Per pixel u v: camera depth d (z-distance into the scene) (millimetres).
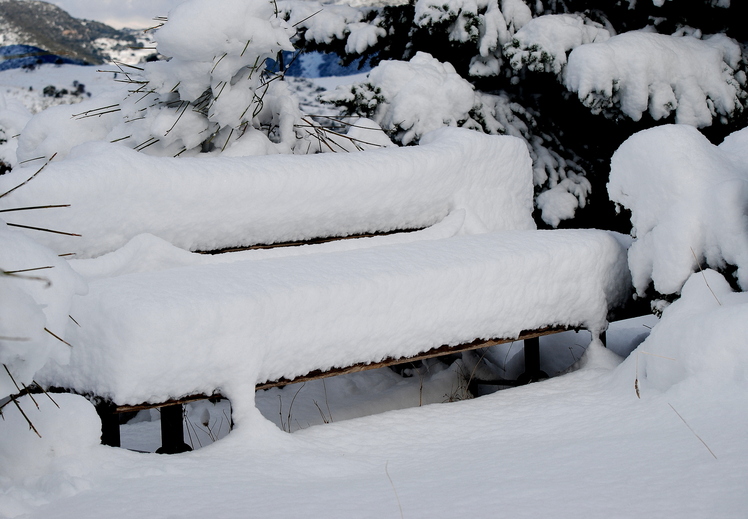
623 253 5230
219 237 4520
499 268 4496
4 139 8844
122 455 3100
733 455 2852
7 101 9367
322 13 10531
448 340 4352
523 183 6125
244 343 3449
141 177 4094
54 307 2506
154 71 5047
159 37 4699
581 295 4957
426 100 7969
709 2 8961
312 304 3707
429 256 4441
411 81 8016
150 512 2451
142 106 5312
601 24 9242
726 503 2396
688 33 9133
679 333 4016
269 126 6168
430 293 4188
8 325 2273
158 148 5234
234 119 5156
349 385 5637
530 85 9859
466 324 4391
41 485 2777
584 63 7805
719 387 3689
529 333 4793
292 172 4637
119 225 4102
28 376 2502
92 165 3984
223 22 4676
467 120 8812
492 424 3887
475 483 2807
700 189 4535
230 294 3467
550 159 9477
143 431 4988
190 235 4402
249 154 5340
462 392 5523
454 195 5539
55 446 2992
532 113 9695
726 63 8648
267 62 6031
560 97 9336
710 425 3316
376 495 2666
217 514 2424
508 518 2363
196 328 3295
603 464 2959
